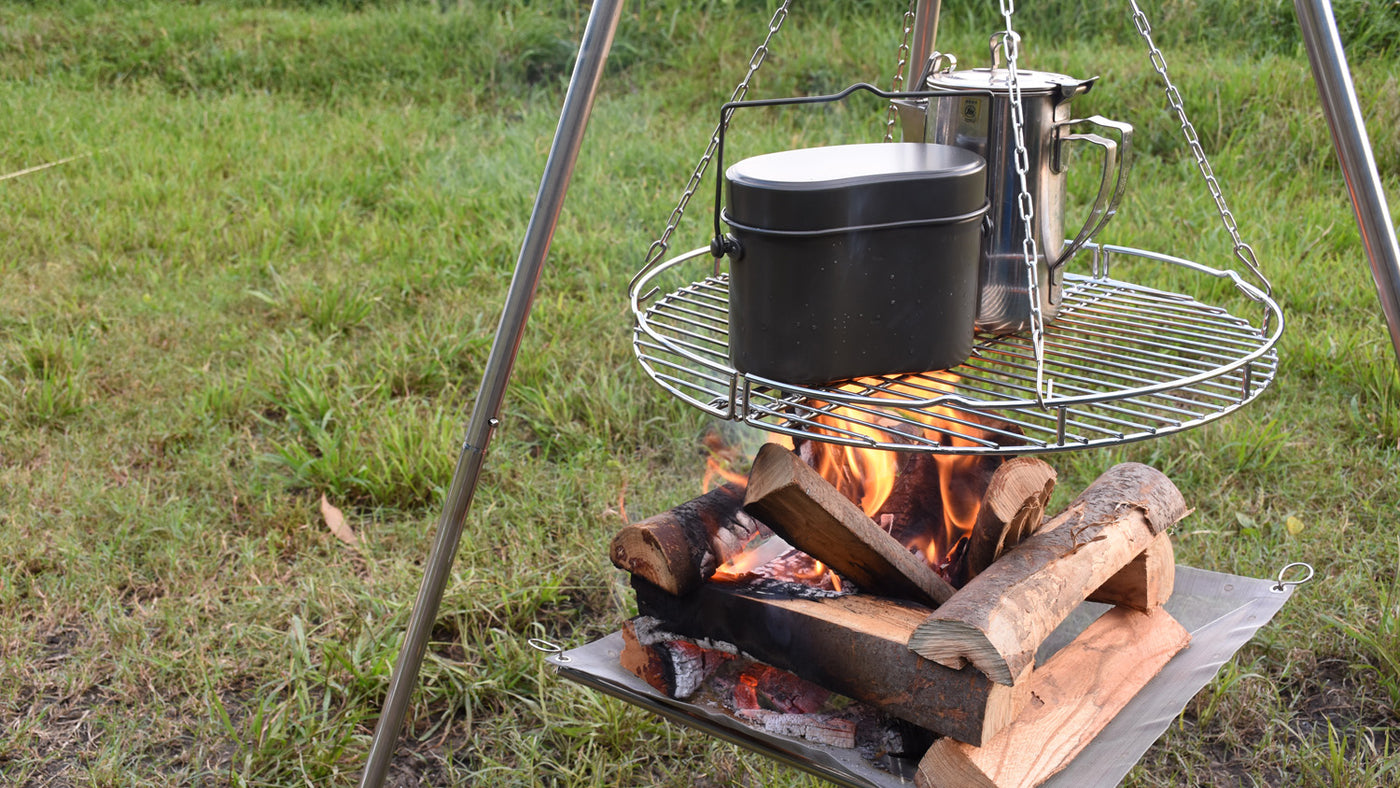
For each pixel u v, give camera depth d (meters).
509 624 2.29
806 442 1.81
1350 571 2.32
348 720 2.03
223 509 2.69
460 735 2.07
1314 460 2.72
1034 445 1.08
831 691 1.46
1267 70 4.78
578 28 6.28
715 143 1.45
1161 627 1.66
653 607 1.55
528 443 3.00
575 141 1.39
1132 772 1.91
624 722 2.03
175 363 3.37
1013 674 1.27
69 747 2.01
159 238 4.24
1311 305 3.38
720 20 6.11
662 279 3.69
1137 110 4.74
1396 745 1.95
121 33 6.57
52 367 3.30
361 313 3.64
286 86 6.12
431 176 4.74
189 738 2.03
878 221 1.14
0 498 2.69
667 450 2.94
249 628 2.24
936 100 1.41
